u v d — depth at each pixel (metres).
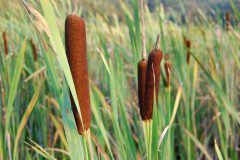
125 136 1.11
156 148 0.92
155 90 0.90
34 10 0.78
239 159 2.27
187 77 2.02
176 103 1.05
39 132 1.97
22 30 2.06
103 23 2.48
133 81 2.90
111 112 1.00
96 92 1.24
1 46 1.58
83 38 0.76
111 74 1.05
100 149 0.99
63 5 1.32
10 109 1.00
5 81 1.43
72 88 0.75
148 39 2.27
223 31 2.07
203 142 2.24
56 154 1.88
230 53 1.97
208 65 2.40
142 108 0.91
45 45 0.83
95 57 2.85
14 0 2.20
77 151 0.84
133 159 1.09
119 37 3.03
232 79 1.96
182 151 2.09
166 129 1.02
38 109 1.95
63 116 0.85
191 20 2.74
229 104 1.32
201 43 2.77
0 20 2.18
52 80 0.86
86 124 0.81
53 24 0.74
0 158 1.10
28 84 2.21
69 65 0.77
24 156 1.85
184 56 2.07
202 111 2.62
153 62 0.88
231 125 2.06
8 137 1.21
